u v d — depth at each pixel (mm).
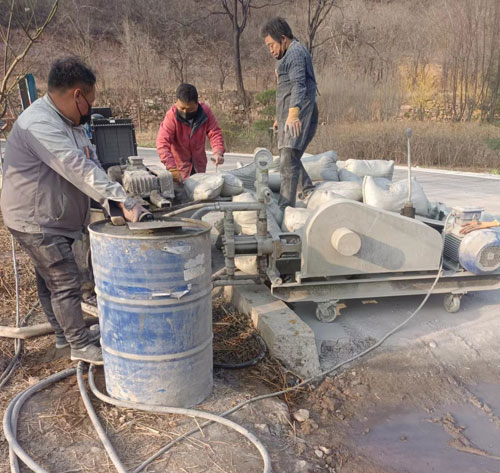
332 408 2682
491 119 19000
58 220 2533
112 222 2410
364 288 3496
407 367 3098
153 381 2350
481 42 18953
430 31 20547
